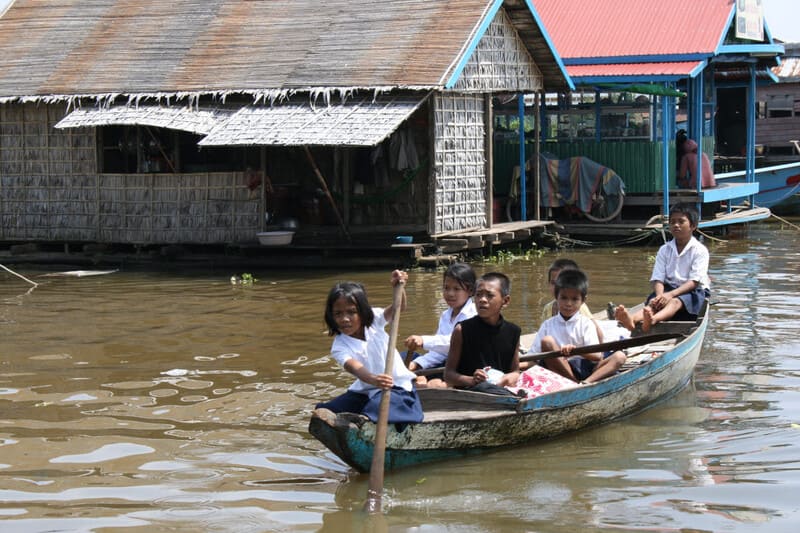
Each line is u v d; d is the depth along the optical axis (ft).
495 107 128.26
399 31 100.99
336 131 90.79
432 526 34.81
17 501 37.27
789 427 45.29
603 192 116.37
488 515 35.65
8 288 88.48
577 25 127.13
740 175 136.26
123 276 95.45
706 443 43.24
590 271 93.91
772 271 92.68
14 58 112.57
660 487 38.06
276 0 111.14
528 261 101.71
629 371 46.44
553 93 126.82
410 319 70.90
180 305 77.77
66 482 39.19
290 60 101.71
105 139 108.68
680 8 124.67
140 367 57.36
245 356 59.88
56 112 106.93
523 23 106.73
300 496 37.73
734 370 55.83
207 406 49.42
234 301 79.30
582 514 35.55
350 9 106.32
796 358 58.39
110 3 117.80
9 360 59.31
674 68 116.78
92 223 106.93
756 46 127.54
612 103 123.44
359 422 38.09
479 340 44.93
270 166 110.52
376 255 97.91
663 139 115.03
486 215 107.14
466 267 48.73
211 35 108.68
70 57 110.73
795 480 38.45
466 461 41.47
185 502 37.14
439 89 92.68
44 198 108.58
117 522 35.35
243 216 101.71
